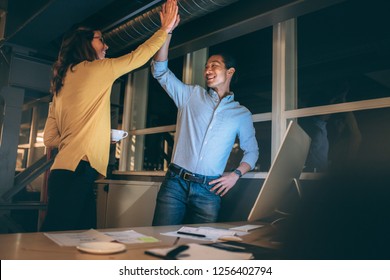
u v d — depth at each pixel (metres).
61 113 1.79
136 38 3.02
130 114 4.12
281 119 2.64
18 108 3.79
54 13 3.04
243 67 3.87
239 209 2.62
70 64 1.82
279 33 2.71
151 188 3.13
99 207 3.49
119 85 4.18
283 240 0.58
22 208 3.57
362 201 0.47
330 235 0.51
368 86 3.41
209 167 2.12
